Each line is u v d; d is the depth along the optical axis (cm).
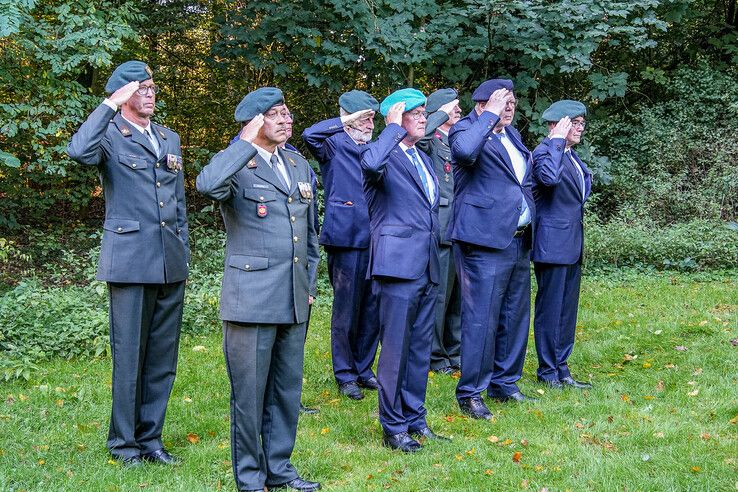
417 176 414
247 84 1111
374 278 418
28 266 895
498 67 997
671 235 932
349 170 521
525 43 903
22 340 593
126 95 367
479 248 470
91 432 436
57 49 802
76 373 550
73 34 775
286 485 362
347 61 895
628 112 1116
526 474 382
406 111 412
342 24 893
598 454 406
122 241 382
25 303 635
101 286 659
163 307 400
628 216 1005
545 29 905
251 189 341
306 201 360
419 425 430
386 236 410
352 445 428
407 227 410
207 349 618
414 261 407
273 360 357
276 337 354
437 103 571
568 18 879
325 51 902
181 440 432
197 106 1152
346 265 522
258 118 333
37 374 541
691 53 1195
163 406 405
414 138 418
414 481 374
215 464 393
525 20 882
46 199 977
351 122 520
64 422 454
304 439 430
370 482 374
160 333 402
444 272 573
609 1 895
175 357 410
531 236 488
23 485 363
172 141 407
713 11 1204
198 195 1173
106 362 579
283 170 356
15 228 966
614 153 1112
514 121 1021
